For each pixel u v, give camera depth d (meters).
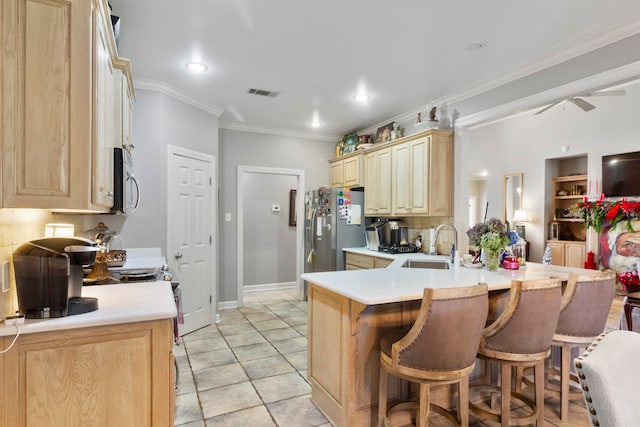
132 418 1.47
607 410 0.74
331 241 4.95
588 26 2.48
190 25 2.50
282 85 3.62
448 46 2.79
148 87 3.52
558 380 2.76
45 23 1.35
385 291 1.94
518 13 2.33
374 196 4.83
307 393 2.59
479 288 1.66
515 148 7.71
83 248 1.55
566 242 6.74
